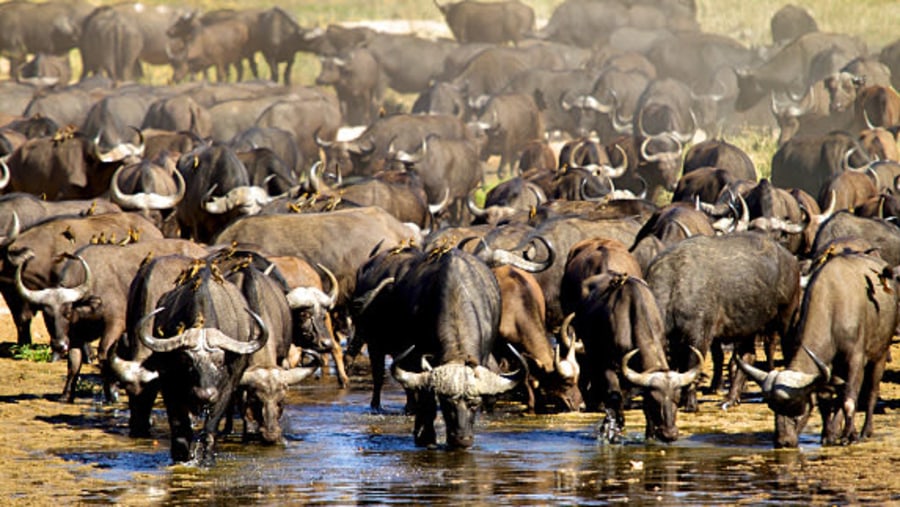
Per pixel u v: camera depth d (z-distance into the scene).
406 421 55.72
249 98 170.88
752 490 41.97
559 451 48.88
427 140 135.25
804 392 46.94
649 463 46.47
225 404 46.03
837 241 62.75
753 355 59.97
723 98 197.12
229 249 55.09
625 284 50.97
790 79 186.00
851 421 49.09
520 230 68.31
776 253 57.81
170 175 94.44
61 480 43.75
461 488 42.69
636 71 192.75
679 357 56.78
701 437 51.56
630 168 140.88
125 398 60.50
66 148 101.56
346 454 48.50
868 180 101.06
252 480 43.97
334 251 69.75
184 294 45.62
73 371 58.91
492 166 182.12
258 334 47.25
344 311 71.12
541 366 56.53
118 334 58.41
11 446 49.50
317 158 166.62
